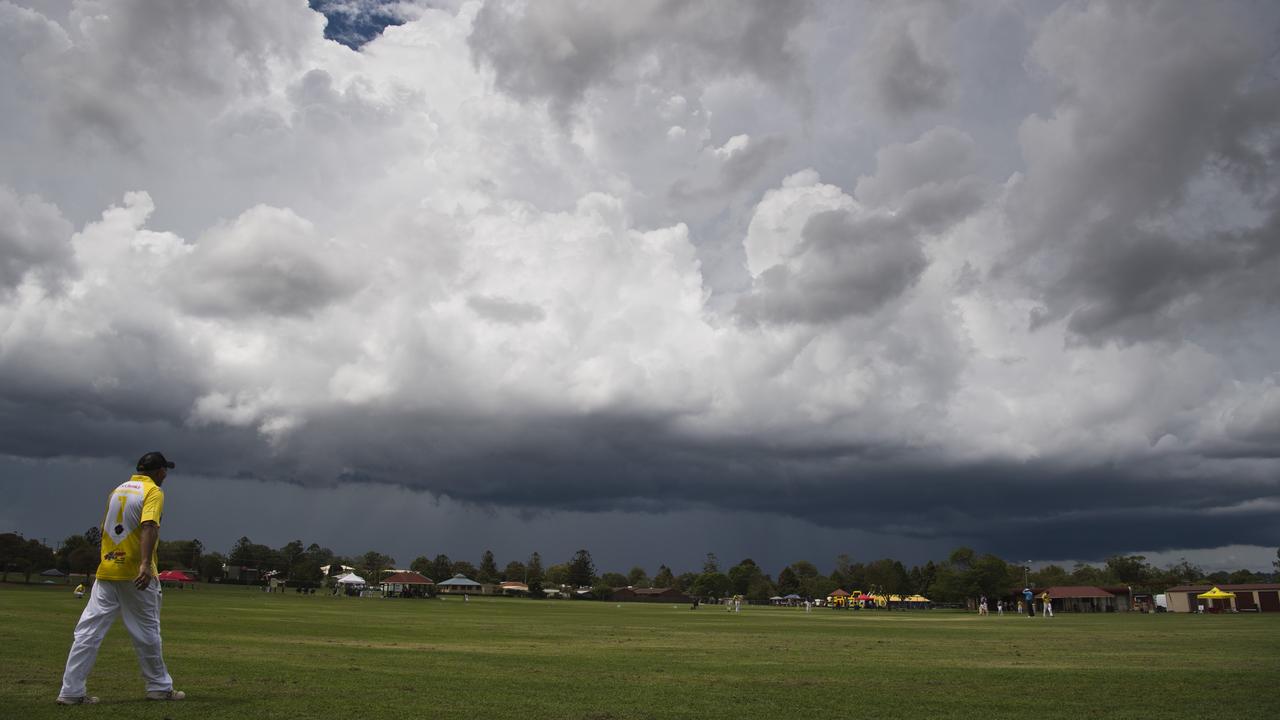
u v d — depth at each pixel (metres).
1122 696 11.85
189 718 8.82
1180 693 12.20
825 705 10.84
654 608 102.69
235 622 32.75
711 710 10.32
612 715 9.79
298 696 10.73
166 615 37.28
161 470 10.69
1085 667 16.73
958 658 19.53
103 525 10.16
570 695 11.56
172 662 15.20
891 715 10.00
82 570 127.94
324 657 17.09
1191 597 108.44
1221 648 23.12
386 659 17.06
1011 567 160.12
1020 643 26.53
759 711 10.27
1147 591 154.25
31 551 115.31
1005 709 10.55
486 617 50.06
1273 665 17.14
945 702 11.19
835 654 20.89
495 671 14.92
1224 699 11.53
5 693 10.44
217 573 179.25
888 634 33.75
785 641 27.58
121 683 11.78
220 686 11.62
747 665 17.12
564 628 36.59
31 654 15.45
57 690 10.78
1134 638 29.67
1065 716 9.98
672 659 18.72
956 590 129.38
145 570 9.99
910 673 15.39
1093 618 65.75
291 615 42.97
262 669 14.12
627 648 22.69
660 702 10.98
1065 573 187.75
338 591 125.38
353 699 10.55
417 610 62.44
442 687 12.10
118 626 23.58
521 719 9.33
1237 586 106.12
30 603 43.00
